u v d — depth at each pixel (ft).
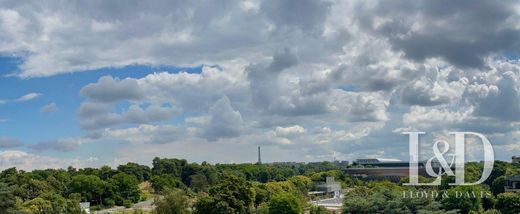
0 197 520.01
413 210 545.85
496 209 609.83
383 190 579.89
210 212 629.51
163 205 631.56
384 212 543.80
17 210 529.45
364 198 576.61
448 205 587.68
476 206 593.42
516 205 597.11
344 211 570.05
